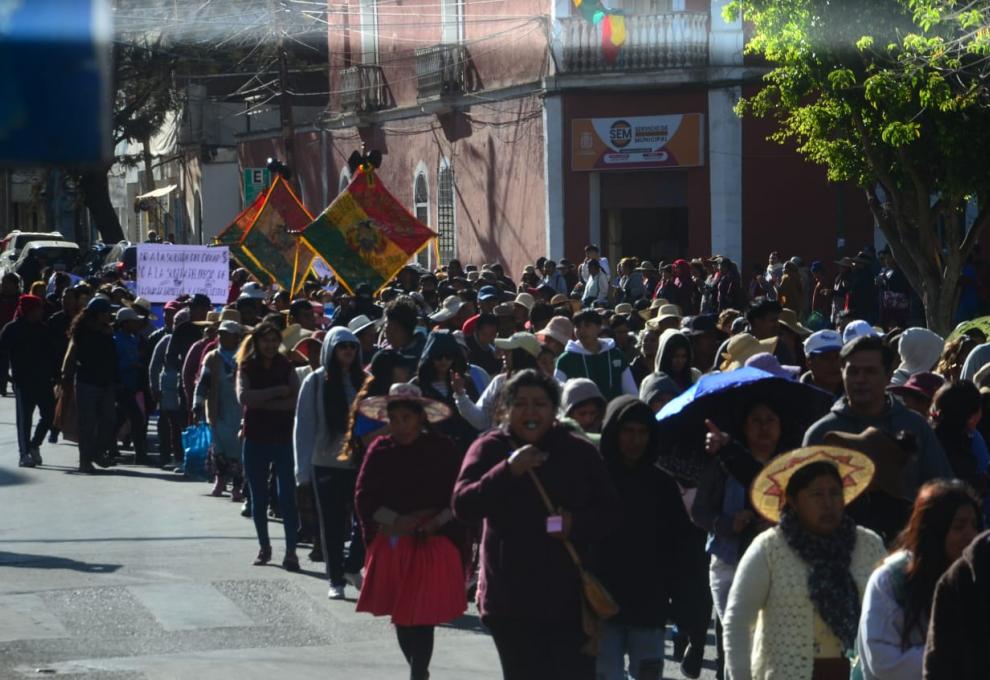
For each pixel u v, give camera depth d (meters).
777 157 60.91
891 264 50.38
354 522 20.33
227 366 28.09
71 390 34.25
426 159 75.75
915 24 38.41
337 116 83.75
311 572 21.61
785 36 39.31
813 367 17.28
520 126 66.31
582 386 15.64
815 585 10.06
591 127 62.56
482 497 11.71
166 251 42.91
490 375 24.67
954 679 7.03
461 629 18.20
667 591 13.52
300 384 22.19
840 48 39.06
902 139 37.69
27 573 21.27
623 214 64.00
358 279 35.88
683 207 63.53
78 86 3.27
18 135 3.23
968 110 39.00
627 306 32.41
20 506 28.28
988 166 39.31
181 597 19.67
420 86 74.38
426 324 28.77
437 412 15.14
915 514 8.78
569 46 62.59
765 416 13.37
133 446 38.44
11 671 15.51
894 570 8.86
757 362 14.67
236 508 27.89
